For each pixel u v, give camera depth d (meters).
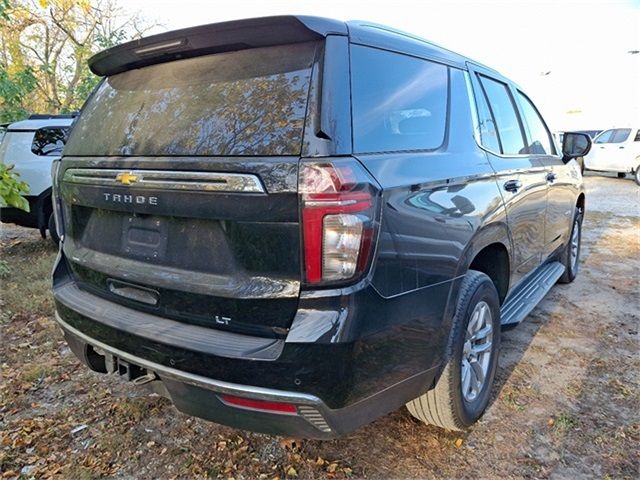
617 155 15.72
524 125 3.68
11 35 11.02
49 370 3.33
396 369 1.94
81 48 12.20
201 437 2.58
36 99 12.71
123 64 2.43
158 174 1.99
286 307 1.73
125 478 2.29
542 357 3.42
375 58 2.09
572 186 4.54
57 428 2.68
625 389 2.99
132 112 2.29
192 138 1.96
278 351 1.71
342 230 1.66
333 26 1.91
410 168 2.04
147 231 2.14
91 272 2.43
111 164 2.21
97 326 2.22
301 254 1.68
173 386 1.96
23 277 5.47
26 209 4.25
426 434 2.57
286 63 1.88
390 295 1.84
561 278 5.00
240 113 1.88
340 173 1.67
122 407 2.87
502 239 2.86
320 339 1.66
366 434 2.57
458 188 2.35
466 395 2.51
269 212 1.71
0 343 3.80
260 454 2.44
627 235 7.68
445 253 2.18
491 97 3.15
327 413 1.73
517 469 2.31
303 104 1.76
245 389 1.74
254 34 1.91
